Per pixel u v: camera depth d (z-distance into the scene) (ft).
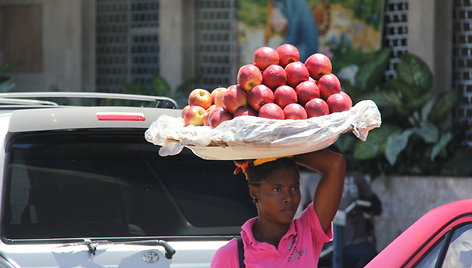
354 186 54.54
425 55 71.10
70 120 31.30
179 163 33.04
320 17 75.77
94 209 31.45
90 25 85.61
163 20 81.35
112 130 31.83
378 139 67.82
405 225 68.28
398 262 22.34
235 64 79.71
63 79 85.87
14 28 88.07
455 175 67.00
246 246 23.03
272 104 21.39
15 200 30.45
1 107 35.81
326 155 23.20
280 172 22.71
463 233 22.70
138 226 31.78
